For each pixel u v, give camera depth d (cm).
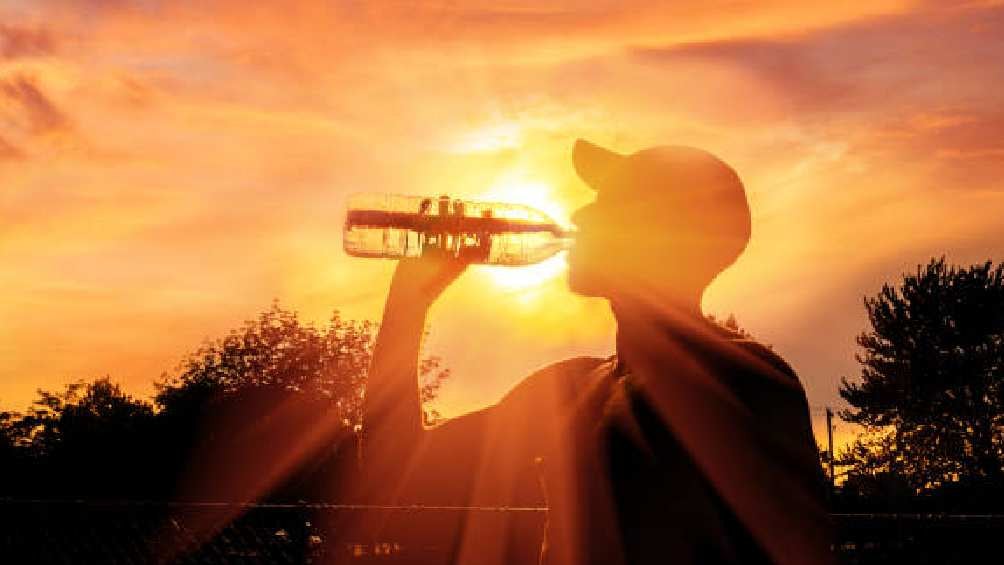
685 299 235
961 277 4203
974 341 4088
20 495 2031
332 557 369
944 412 3988
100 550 474
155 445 1952
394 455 233
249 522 463
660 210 233
